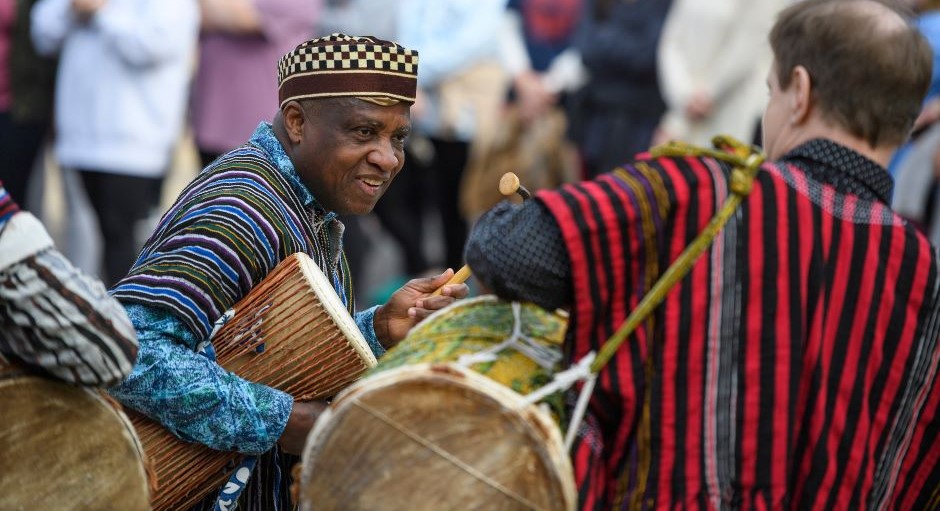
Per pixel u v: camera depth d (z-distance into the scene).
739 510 5.77
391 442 5.96
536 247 5.80
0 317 5.77
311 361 7.03
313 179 7.35
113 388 6.66
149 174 16.53
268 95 16.66
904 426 6.10
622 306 5.84
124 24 16.06
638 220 5.78
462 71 17.75
